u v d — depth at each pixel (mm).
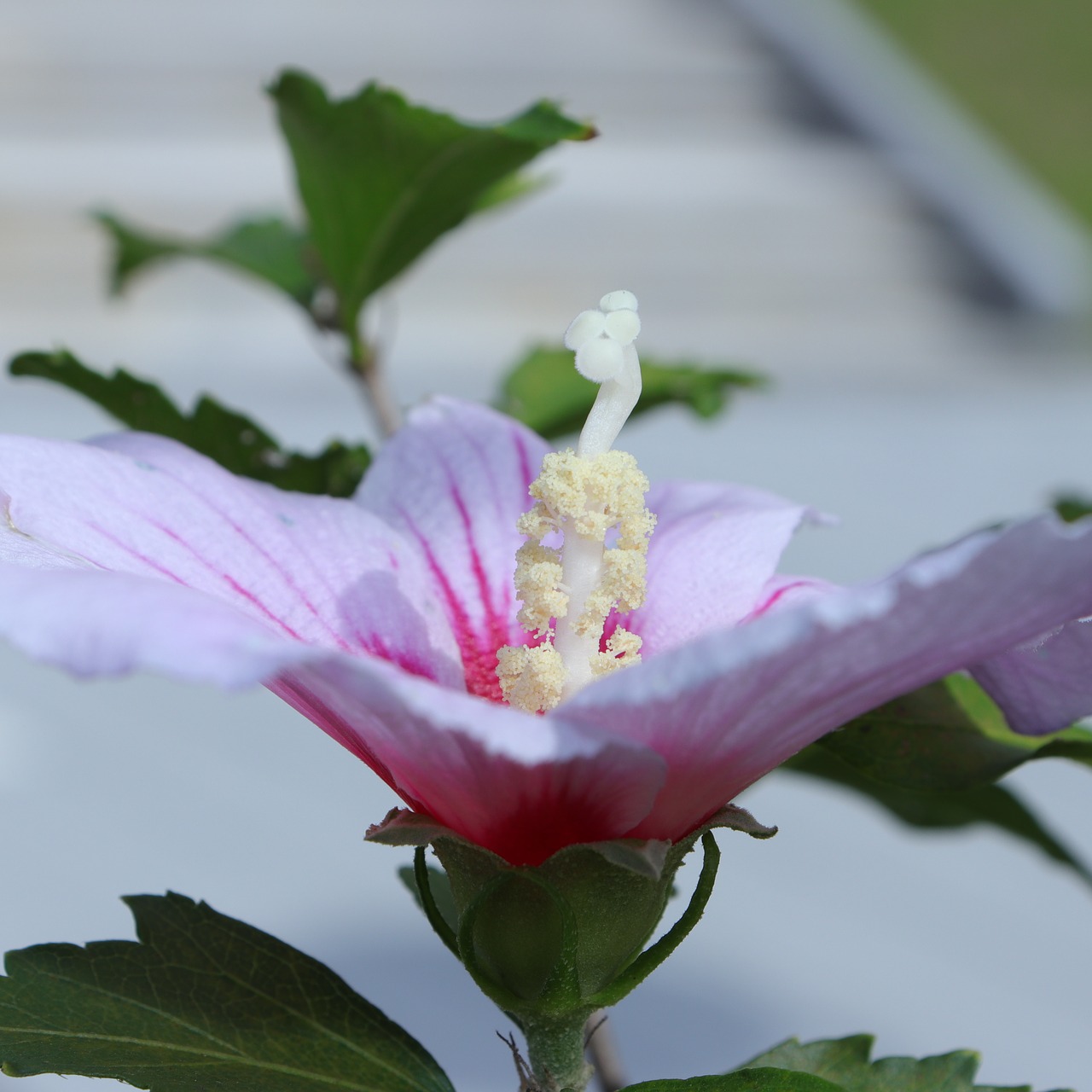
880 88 2125
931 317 1824
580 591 352
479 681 362
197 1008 345
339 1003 347
